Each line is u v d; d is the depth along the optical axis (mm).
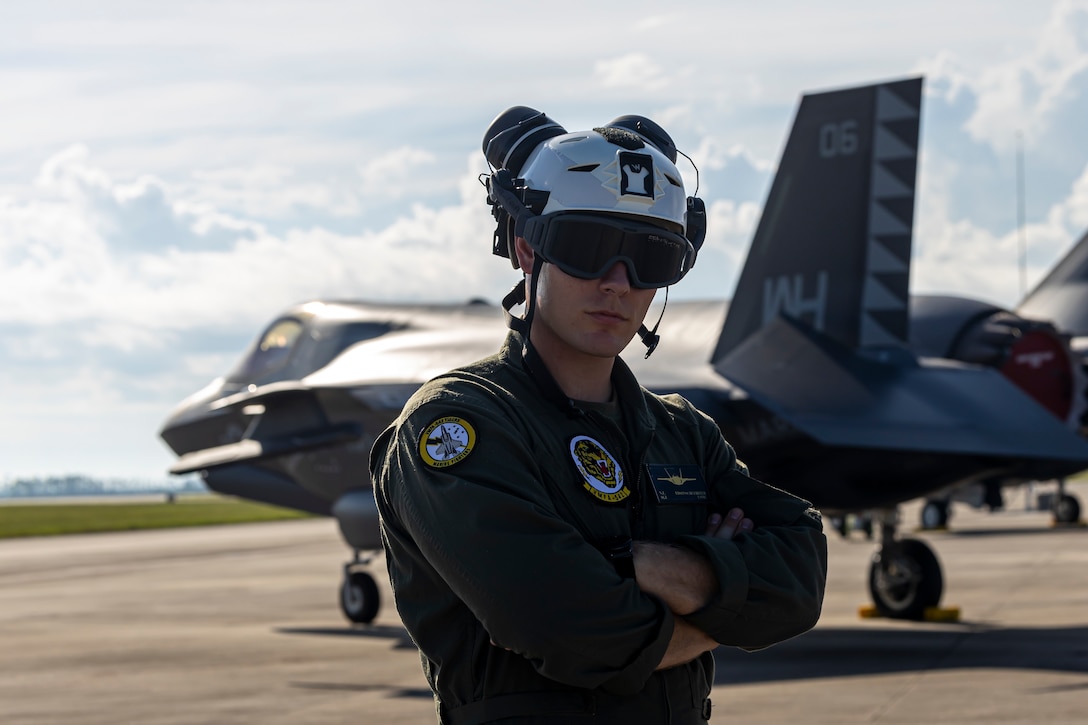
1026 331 14086
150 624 15117
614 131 2330
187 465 15445
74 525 53219
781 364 11484
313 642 12992
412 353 15094
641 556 2139
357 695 9438
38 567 27297
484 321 15703
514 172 2396
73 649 12742
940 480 11375
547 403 2246
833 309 11688
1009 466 11023
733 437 11688
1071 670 9445
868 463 11414
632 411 2350
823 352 11344
